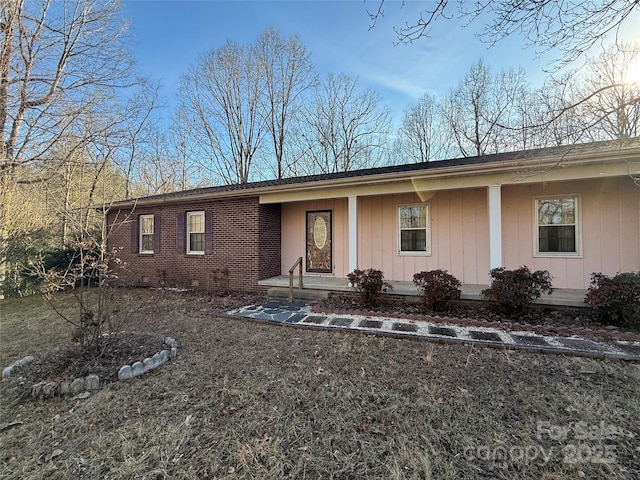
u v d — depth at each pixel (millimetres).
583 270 6488
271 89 20453
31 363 3730
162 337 4539
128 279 10414
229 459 2162
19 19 8352
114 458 2205
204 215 9562
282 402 2887
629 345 4145
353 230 7363
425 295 6137
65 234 10594
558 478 1931
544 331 4723
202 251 9695
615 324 5004
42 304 7914
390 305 6598
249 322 5691
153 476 2021
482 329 4973
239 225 8938
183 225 9844
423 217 7844
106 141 8641
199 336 4891
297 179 10336
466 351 4047
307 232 9281
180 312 6492
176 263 9953
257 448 2260
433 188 6582
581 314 5547
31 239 9680
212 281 9172
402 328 5078
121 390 3152
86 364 3496
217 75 20297
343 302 6941
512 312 5570
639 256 6141
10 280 9070
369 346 4293
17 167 8625
